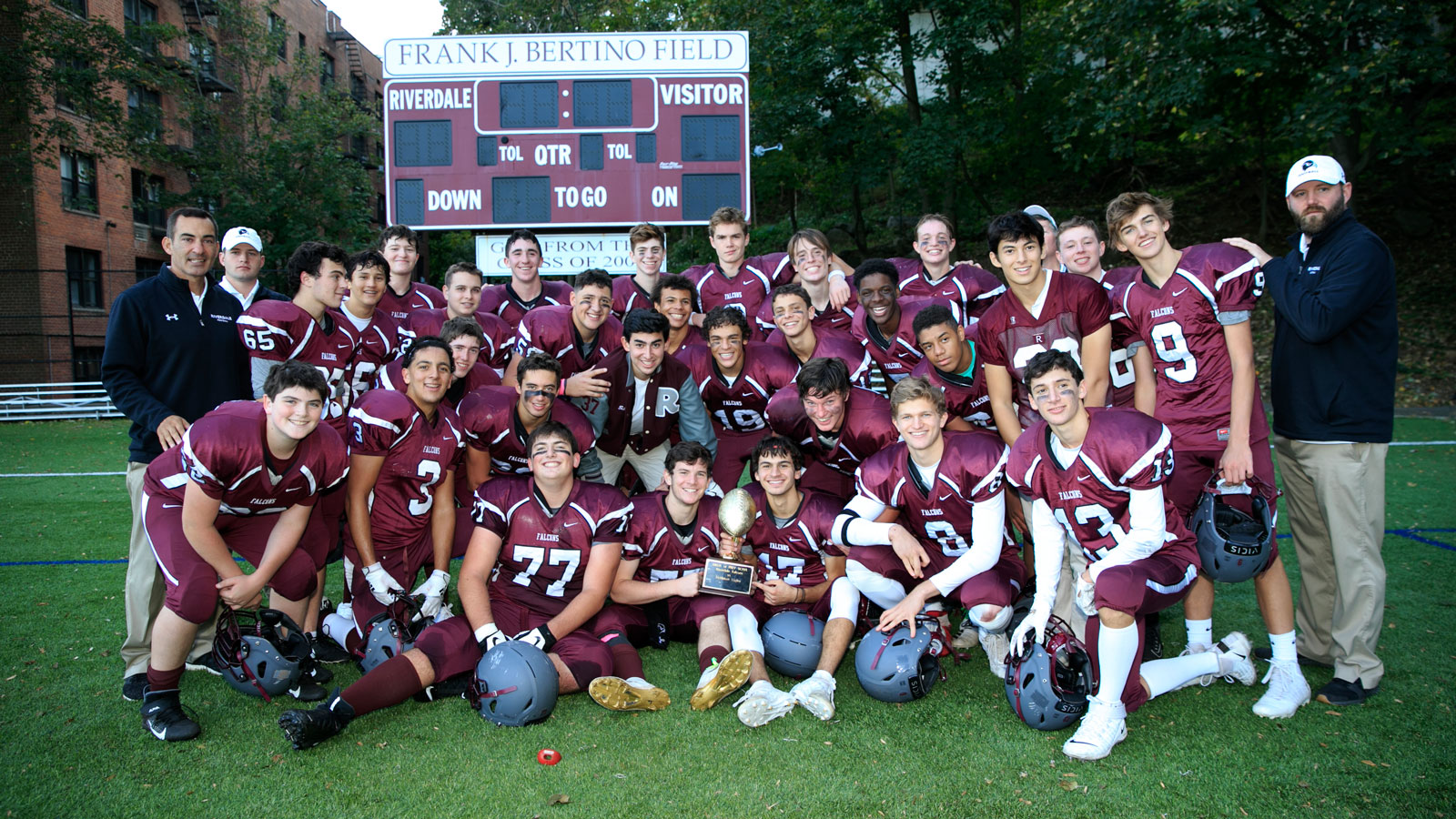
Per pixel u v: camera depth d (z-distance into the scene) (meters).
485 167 9.31
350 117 22.83
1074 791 2.53
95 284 18.38
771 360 4.43
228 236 3.79
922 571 3.61
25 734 2.92
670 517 3.63
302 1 26.88
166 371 3.54
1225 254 3.28
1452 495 6.40
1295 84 13.28
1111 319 3.67
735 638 3.35
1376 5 10.65
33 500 7.12
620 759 2.74
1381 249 2.98
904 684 3.10
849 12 14.57
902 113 17.05
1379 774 2.60
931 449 3.37
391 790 2.56
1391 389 3.04
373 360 4.43
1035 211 4.55
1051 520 3.04
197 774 2.65
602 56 9.20
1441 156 15.89
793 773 2.64
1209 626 3.33
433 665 3.10
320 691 3.22
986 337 3.72
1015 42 15.47
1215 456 3.38
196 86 20.69
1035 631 2.94
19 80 15.41
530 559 3.43
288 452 3.06
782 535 3.63
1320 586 3.38
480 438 3.95
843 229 17.53
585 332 4.44
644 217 9.34
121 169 19.17
